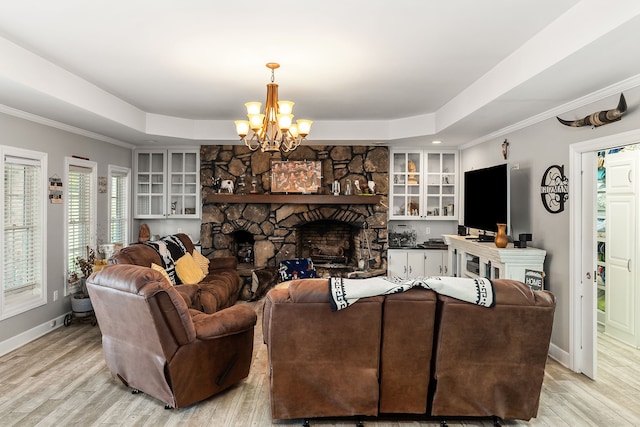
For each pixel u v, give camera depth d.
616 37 2.34
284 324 2.62
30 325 4.48
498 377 2.67
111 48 3.30
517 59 3.29
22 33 3.02
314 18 2.76
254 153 6.84
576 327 3.76
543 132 4.30
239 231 7.14
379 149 6.79
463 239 5.38
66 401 3.10
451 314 2.59
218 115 5.79
